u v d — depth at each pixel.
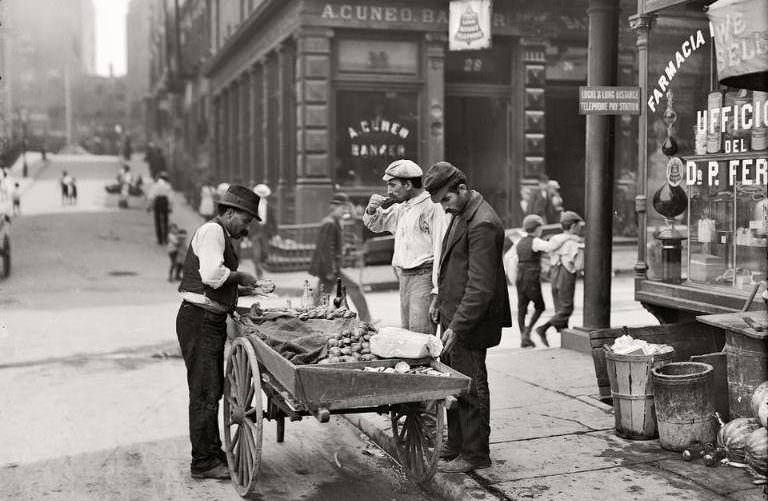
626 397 5.93
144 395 8.23
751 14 4.50
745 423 5.33
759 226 7.04
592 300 9.55
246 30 27.58
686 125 7.96
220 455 5.87
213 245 5.62
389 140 21.81
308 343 5.33
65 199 40.41
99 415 7.49
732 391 5.79
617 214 22.72
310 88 21.09
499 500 4.88
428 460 5.37
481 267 5.28
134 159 65.06
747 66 4.56
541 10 22.36
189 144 49.22
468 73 22.64
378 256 19.83
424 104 21.89
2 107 20.50
